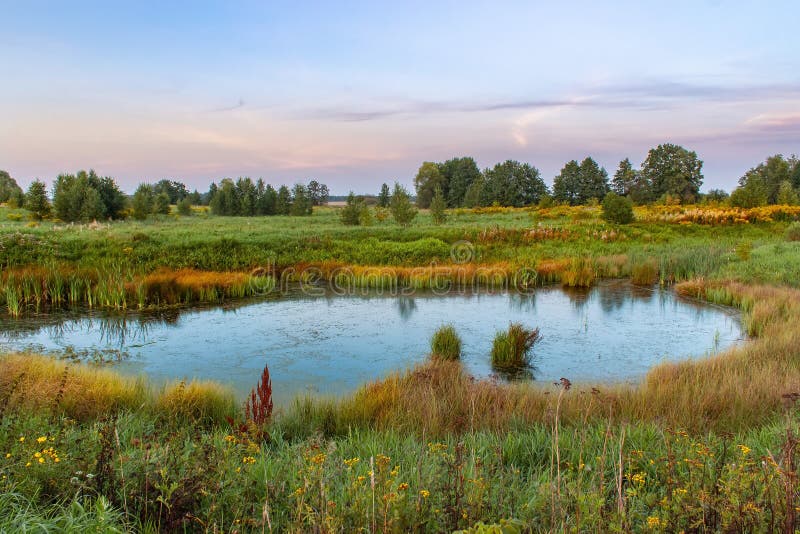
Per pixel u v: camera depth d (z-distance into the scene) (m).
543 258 22.23
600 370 9.19
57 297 14.68
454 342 10.19
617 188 85.94
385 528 2.78
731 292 14.91
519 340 9.88
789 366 7.67
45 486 3.40
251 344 10.88
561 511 2.95
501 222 39.69
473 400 6.12
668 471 3.49
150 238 23.33
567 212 44.19
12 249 18.52
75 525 2.80
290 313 13.96
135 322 12.70
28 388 6.25
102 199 43.56
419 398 6.61
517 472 4.05
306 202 56.31
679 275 18.88
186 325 12.48
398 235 27.53
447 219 44.47
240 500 3.40
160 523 3.06
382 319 13.30
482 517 3.03
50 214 40.38
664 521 2.81
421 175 96.25
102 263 17.58
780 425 5.04
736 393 6.29
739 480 3.06
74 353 10.01
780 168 75.88
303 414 6.43
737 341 11.09
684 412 5.83
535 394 6.80
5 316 13.07
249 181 61.31
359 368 9.32
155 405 6.51
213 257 20.33
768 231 31.64
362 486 3.28
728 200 43.59
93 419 5.87
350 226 36.41
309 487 3.32
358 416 6.30
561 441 4.93
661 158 78.69
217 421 6.38
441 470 3.84
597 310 14.43
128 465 3.55
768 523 2.75
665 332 11.93
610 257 21.84
